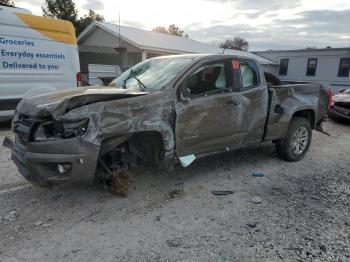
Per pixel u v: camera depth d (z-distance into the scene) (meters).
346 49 26.70
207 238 3.37
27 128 3.64
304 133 6.12
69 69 8.96
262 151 6.61
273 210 4.02
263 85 5.23
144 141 4.18
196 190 4.56
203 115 4.42
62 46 8.76
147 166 4.67
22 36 7.91
